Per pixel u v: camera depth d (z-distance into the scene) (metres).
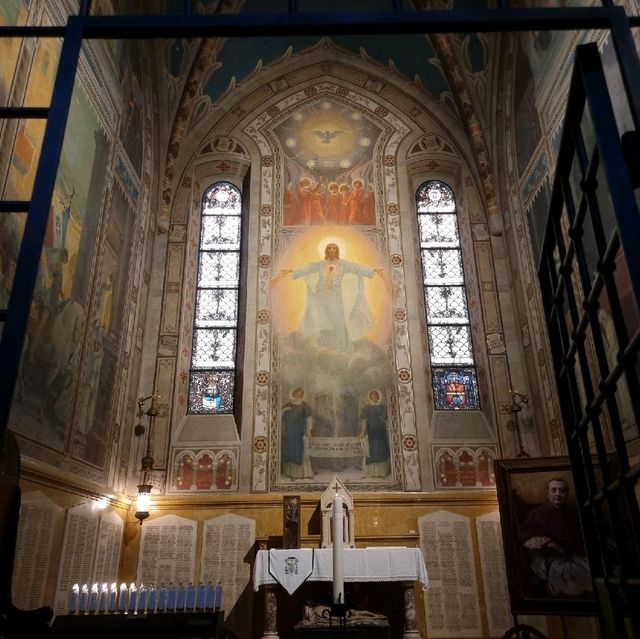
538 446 12.16
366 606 10.26
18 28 3.15
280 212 14.67
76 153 9.34
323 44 15.88
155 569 11.09
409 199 14.95
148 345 13.06
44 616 4.24
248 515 11.52
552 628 10.77
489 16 3.15
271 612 9.52
